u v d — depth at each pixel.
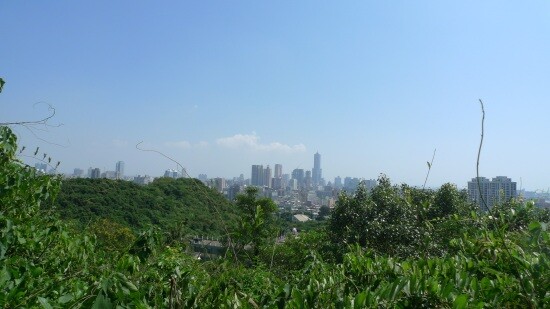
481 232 4.31
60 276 4.45
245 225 5.95
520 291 3.12
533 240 3.40
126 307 2.53
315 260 5.13
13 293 3.27
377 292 2.94
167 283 3.80
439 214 13.34
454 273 3.43
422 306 2.87
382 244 11.95
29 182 5.43
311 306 3.04
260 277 5.39
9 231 4.54
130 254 4.33
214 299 3.52
